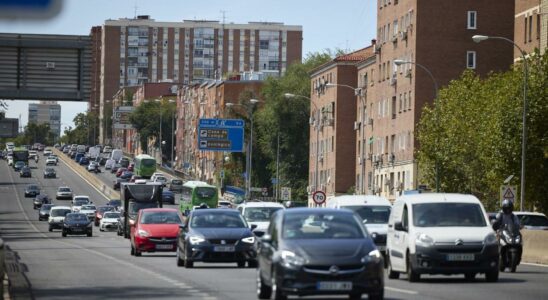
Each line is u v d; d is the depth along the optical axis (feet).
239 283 134.92
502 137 297.74
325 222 104.37
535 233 211.20
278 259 99.91
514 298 110.73
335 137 589.73
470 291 120.26
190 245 170.19
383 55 518.78
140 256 220.43
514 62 404.57
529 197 299.58
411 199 141.69
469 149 337.52
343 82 590.55
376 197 197.67
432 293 116.98
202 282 136.98
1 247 110.83
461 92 348.38
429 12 459.32
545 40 365.61
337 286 98.17
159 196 378.94
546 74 298.35
